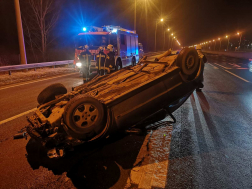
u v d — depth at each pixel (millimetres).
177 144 3635
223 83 9445
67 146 2811
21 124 4730
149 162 3109
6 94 7727
